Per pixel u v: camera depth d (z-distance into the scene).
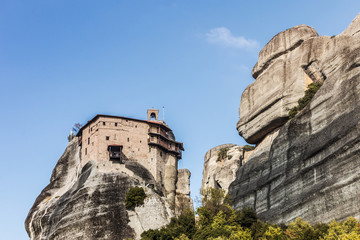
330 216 71.31
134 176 112.44
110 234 99.12
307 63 97.06
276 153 91.19
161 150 121.12
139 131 118.94
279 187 85.31
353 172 71.00
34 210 119.44
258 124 101.44
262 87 104.62
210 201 90.81
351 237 59.50
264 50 109.56
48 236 103.31
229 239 73.06
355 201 68.56
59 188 124.75
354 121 74.62
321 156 78.38
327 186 73.69
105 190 107.00
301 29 104.62
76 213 103.75
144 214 102.62
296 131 88.19
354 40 89.69
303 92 95.25
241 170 101.75
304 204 76.44
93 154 114.81
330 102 83.00
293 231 68.75
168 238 86.88
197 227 86.94
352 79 80.31
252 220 82.25
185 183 125.81
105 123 116.81
